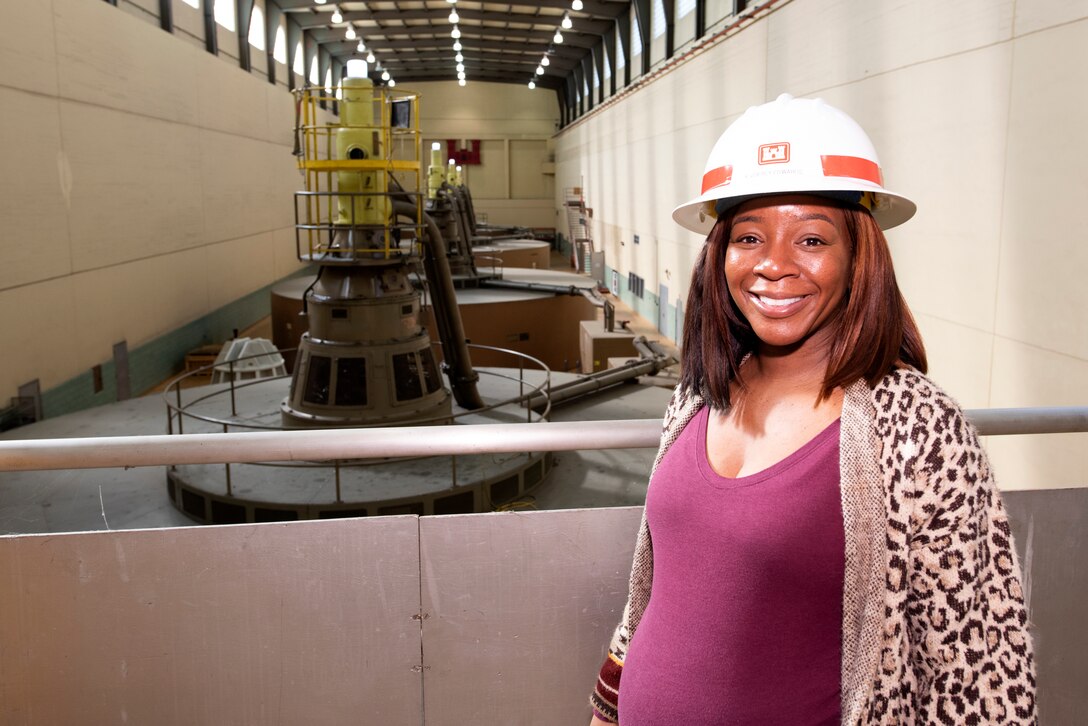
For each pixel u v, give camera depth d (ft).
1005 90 27.25
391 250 25.09
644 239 95.76
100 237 50.62
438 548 6.81
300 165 25.00
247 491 22.16
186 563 6.71
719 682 4.33
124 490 24.80
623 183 108.17
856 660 4.01
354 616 6.86
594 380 34.37
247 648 6.84
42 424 30.07
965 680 3.76
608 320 56.54
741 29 57.62
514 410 30.37
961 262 30.30
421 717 7.03
